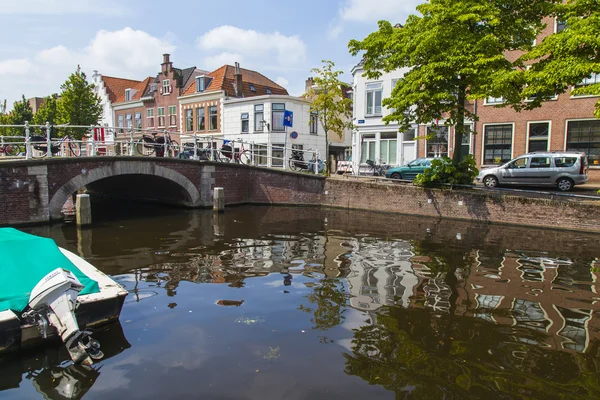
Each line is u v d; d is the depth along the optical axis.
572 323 5.66
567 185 15.47
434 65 13.00
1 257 5.34
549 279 7.65
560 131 19.11
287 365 4.51
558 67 10.69
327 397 3.94
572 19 11.04
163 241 10.88
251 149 20.80
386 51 15.02
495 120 20.64
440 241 11.11
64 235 11.66
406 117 15.05
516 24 13.27
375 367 4.48
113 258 9.02
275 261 8.90
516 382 4.21
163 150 18.72
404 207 16.31
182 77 34.66
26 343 4.88
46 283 4.81
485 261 8.97
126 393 4.05
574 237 11.65
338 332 5.33
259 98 28.55
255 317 5.82
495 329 5.45
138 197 21.44
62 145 17.05
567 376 4.33
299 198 19.42
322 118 22.05
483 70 12.37
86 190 24.73
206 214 16.44
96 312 5.40
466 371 4.41
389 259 9.12
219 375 4.33
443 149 22.67
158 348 4.91
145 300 6.47
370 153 25.42
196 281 7.44
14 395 4.05
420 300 6.52
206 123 31.50
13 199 13.00
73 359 4.61
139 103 36.03
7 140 31.44
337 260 9.02
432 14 13.45
